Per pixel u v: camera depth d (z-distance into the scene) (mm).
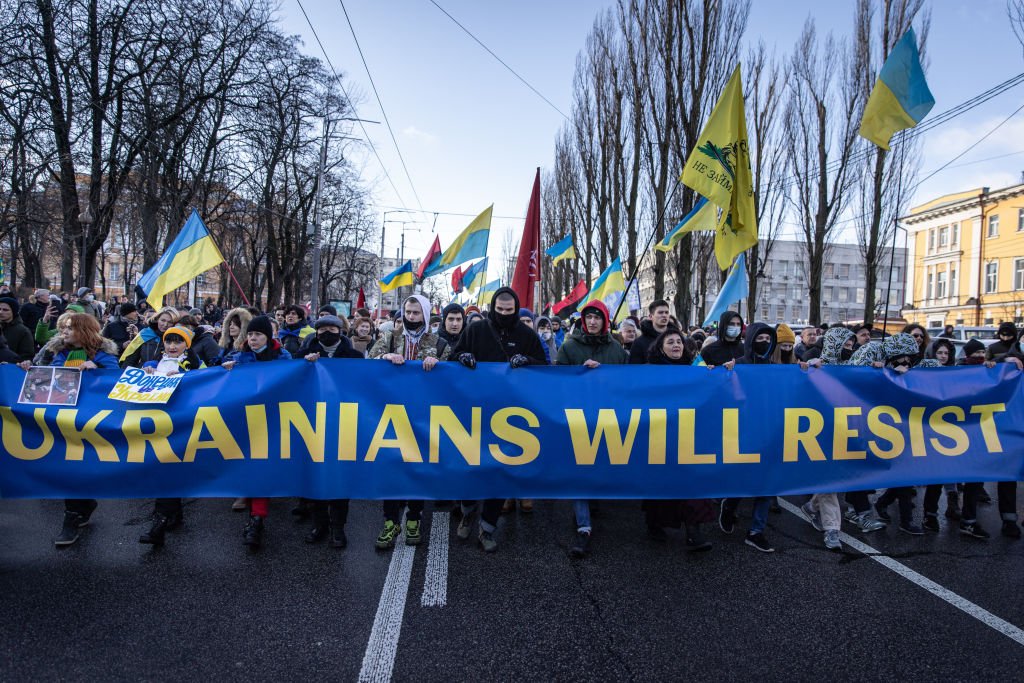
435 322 9984
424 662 2947
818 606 3600
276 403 4270
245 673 2828
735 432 4500
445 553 4383
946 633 3295
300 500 5250
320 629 3238
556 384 4445
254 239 30141
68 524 4328
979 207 44906
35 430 4113
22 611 3359
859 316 70312
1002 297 43000
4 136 13969
